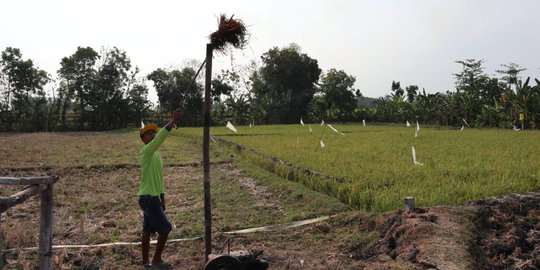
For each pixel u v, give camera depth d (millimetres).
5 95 43812
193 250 6641
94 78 45875
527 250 6066
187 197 10219
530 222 6840
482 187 8711
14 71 43250
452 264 5148
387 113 49375
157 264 6008
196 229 7531
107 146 22469
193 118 49438
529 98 32438
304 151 16359
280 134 27453
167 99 48938
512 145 17109
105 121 46688
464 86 48969
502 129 32969
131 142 25062
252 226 7719
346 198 8891
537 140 19406
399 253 5918
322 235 7102
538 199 7625
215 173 13242
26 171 14445
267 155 15391
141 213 8766
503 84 46688
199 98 49219
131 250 6492
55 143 24719
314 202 8812
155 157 5941
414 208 7137
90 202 9711
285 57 52531
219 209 8898
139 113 48188
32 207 9156
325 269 5750
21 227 7141
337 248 6578
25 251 6363
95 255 6391
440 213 6859
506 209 7262
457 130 30969
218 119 49500
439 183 9578
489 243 6098
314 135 25562
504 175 9891
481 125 37688
